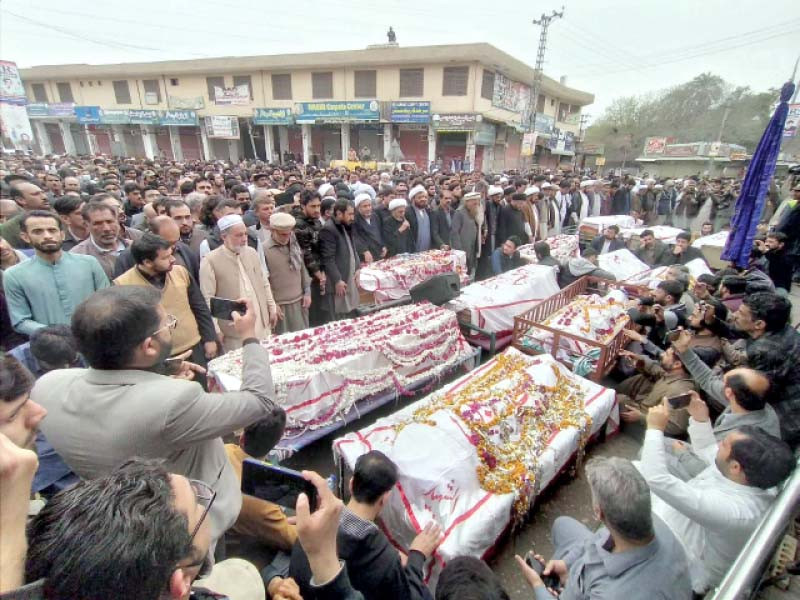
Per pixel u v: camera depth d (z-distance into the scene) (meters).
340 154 29.36
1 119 15.16
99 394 1.40
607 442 3.97
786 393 2.81
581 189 13.09
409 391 3.99
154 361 1.50
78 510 0.80
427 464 2.65
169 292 3.26
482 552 2.52
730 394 2.61
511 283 5.70
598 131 46.84
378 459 1.99
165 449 1.41
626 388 4.31
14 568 0.74
